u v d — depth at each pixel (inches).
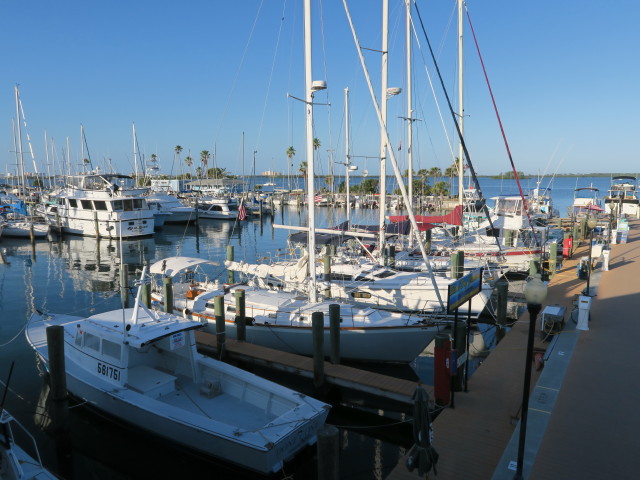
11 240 1627.7
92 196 1656.0
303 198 3324.3
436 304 697.6
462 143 602.9
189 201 2468.0
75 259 1323.8
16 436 402.0
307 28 532.4
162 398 403.9
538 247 992.2
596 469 270.4
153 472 367.9
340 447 403.9
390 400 439.8
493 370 446.3
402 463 292.7
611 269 920.9
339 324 502.3
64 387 390.9
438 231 1326.3
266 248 1581.0
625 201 2034.9
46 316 593.6
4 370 533.6
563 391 376.5
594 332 527.2
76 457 381.4
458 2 967.0
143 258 1348.4
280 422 343.3
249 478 343.3
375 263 815.7
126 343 397.7
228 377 413.4
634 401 357.7
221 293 645.9
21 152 1984.5
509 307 799.7
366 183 3351.4
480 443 315.6
